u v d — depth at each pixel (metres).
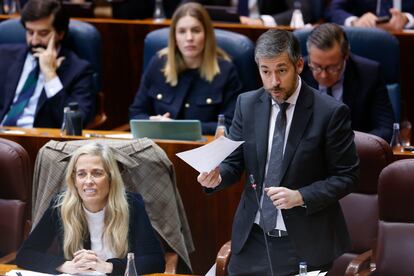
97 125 17.44
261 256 10.68
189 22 15.81
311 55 14.33
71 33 17.59
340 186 10.24
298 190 10.14
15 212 12.55
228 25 18.08
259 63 10.09
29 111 17.11
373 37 16.00
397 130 14.13
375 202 12.43
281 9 19.56
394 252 11.27
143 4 19.80
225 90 16.03
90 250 11.17
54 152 12.56
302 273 9.48
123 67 18.83
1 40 17.81
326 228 10.53
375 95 15.01
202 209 13.83
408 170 11.16
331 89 14.84
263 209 10.59
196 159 9.84
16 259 11.46
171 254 12.52
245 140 10.66
